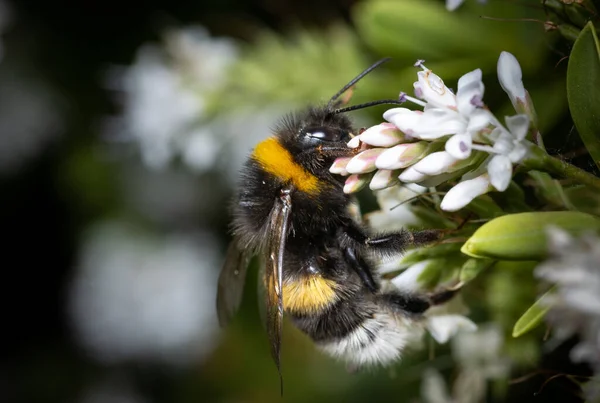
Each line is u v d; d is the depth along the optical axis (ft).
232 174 0.63
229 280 0.54
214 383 0.72
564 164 0.44
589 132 0.45
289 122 0.52
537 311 0.44
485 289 0.49
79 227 0.75
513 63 0.44
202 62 0.61
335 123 0.51
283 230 0.50
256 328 0.68
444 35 0.52
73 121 0.71
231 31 0.64
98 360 0.76
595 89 0.44
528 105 0.44
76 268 0.76
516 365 0.50
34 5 0.68
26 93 0.71
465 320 0.49
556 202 0.45
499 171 0.44
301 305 0.52
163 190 0.73
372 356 0.51
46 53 0.70
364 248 0.51
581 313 0.42
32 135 0.72
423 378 0.55
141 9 0.67
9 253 0.76
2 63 0.70
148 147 0.62
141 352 0.75
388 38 0.53
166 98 0.61
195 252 0.75
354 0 0.59
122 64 0.68
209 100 0.61
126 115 0.67
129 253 0.74
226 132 0.61
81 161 0.72
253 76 0.60
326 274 0.51
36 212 0.75
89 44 0.69
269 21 0.63
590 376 0.46
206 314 0.74
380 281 0.51
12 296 0.76
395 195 0.48
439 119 0.44
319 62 0.59
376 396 0.63
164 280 0.74
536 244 0.43
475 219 0.46
